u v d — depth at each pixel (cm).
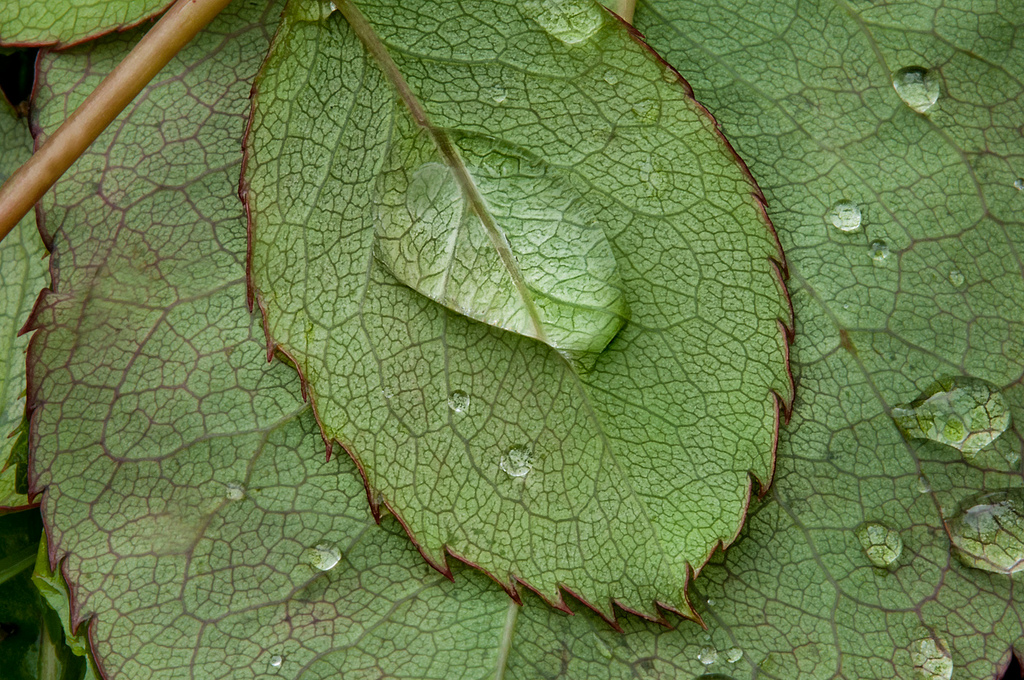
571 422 18
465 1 18
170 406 18
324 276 18
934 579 18
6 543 19
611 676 18
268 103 18
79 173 18
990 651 18
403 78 18
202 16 18
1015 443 18
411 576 18
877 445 18
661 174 18
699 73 18
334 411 18
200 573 18
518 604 18
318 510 18
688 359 18
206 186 18
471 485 18
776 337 18
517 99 18
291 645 18
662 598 18
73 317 18
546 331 18
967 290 18
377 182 18
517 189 18
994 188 18
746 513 18
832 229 18
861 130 18
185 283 18
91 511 18
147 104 18
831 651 18
